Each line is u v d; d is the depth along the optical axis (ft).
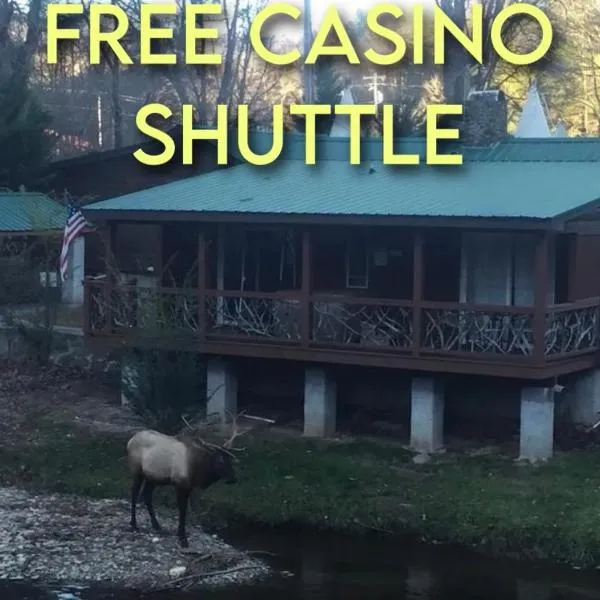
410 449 66.33
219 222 69.00
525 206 63.00
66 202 111.34
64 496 60.85
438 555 53.16
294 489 59.93
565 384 69.72
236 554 52.39
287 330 69.56
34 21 133.90
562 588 49.26
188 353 68.39
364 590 48.65
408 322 67.00
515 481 60.34
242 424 72.43
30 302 92.43
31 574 48.93
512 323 65.26
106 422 73.77
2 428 71.97
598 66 157.89
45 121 131.34
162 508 58.90
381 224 63.82
